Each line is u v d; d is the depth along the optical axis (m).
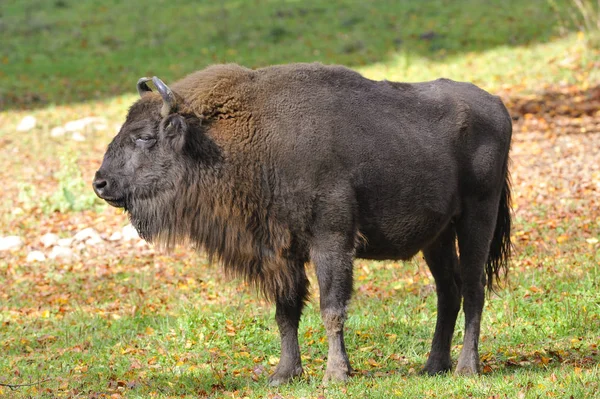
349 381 22.88
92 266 40.84
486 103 25.88
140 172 24.05
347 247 23.44
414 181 24.09
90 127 67.38
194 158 23.78
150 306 33.66
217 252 24.48
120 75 81.06
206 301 33.47
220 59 82.12
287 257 23.81
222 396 22.86
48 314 33.66
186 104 24.05
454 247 26.41
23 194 50.94
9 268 40.84
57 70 83.31
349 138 23.41
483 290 25.56
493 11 89.00
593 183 46.53
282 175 23.23
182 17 96.75
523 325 28.44
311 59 80.00
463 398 20.67
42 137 65.81
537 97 63.97
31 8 103.50
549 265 34.06
